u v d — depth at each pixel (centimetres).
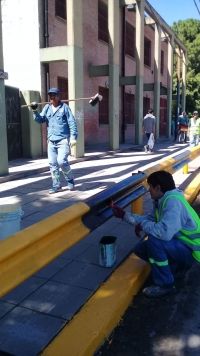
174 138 2347
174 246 334
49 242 252
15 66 1198
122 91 1902
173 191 334
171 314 317
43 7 1164
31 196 672
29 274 222
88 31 1500
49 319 287
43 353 242
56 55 1137
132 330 294
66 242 270
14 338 263
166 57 2802
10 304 309
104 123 1770
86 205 303
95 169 1001
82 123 1191
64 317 290
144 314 317
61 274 364
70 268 378
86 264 388
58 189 706
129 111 2156
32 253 233
